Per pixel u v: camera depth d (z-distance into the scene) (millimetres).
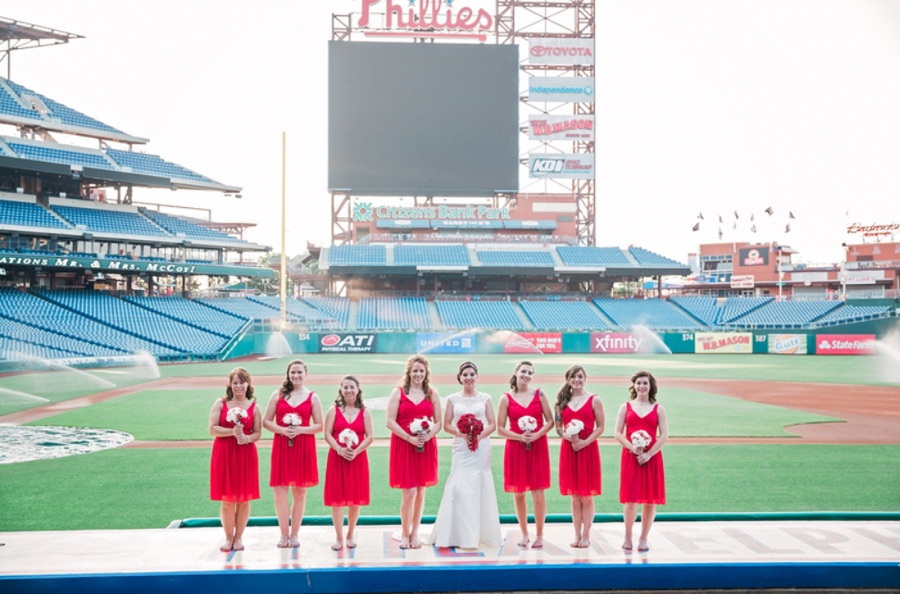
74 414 19094
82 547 7398
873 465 12383
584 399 7438
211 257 53156
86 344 38656
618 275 60969
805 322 58312
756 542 7492
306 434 7480
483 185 56875
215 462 7234
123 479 11195
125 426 16922
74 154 44906
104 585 6512
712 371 36531
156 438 15172
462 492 7449
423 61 56156
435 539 7523
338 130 55750
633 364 41750
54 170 41312
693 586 6770
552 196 62312
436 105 56375
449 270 56219
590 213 61906
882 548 7266
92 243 45688
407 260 58156
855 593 6727
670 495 10219
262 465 12523
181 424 17234
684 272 59375
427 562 6922
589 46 59000
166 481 11062
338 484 7266
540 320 57250
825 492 10406
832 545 7367
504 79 56750
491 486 7566
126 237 45062
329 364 40406
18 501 9820
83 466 12203
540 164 59219
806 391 26406
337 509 7270
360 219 59656
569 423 7285
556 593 6746
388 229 62375
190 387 27297
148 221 49188
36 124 43312
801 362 44188
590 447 7375
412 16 57500
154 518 8984
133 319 44688
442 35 57812
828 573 6770
